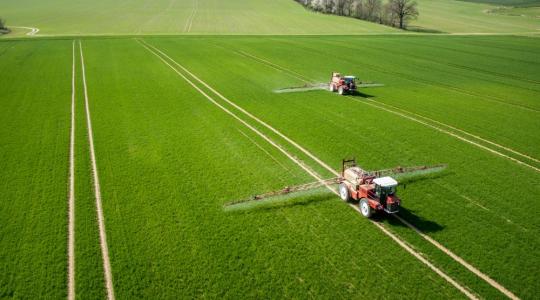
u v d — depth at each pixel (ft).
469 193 84.99
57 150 105.81
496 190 86.38
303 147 108.27
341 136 115.75
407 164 98.58
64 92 158.30
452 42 310.65
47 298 57.72
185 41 290.97
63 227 73.67
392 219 75.97
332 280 60.59
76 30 366.43
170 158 101.19
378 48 275.59
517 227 73.46
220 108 140.36
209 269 63.00
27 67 200.64
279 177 91.76
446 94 163.32
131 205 80.23
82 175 92.53
